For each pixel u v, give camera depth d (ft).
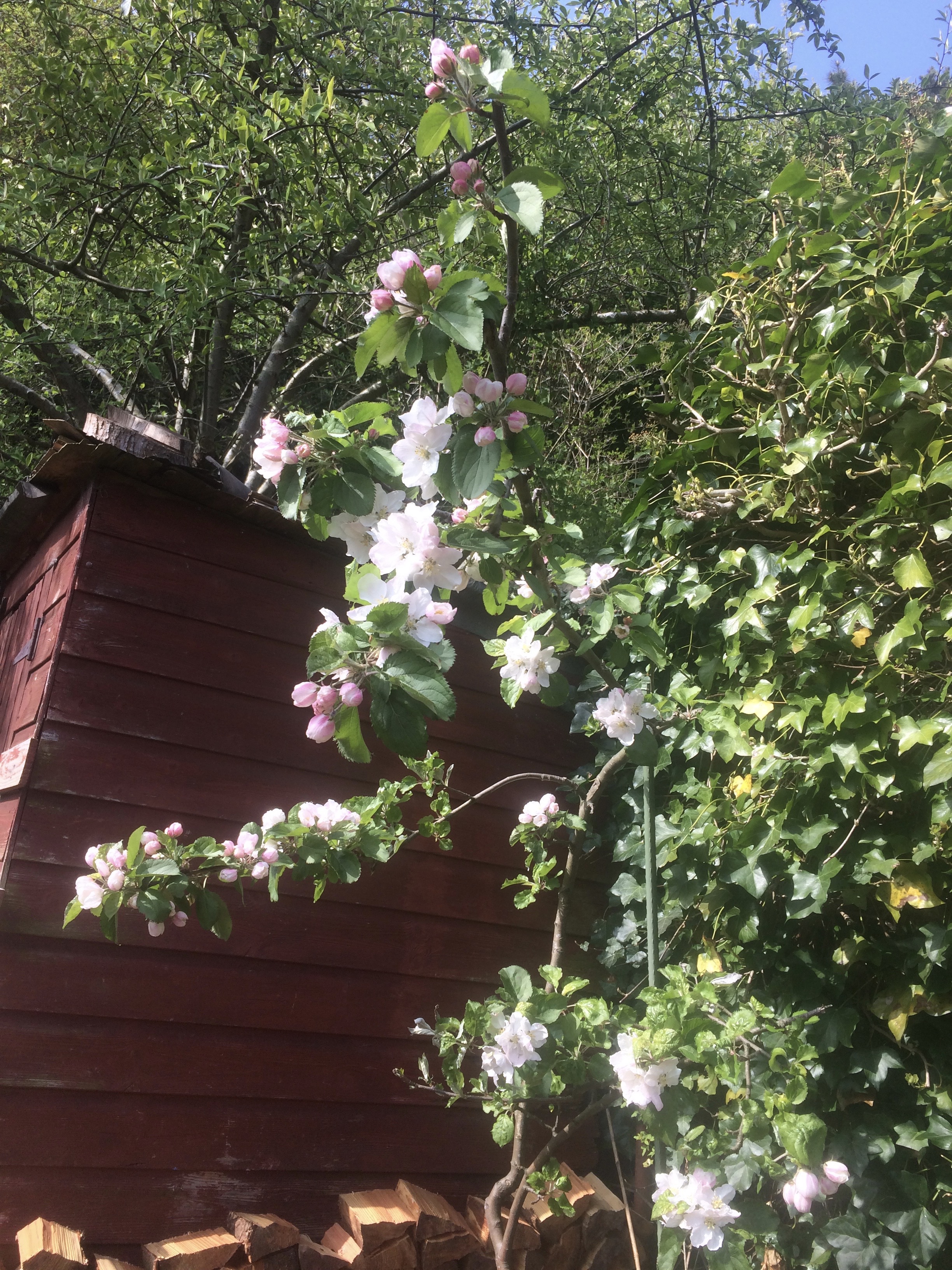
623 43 20.72
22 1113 7.19
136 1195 7.50
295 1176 8.30
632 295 21.86
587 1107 8.05
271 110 16.60
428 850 9.75
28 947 7.44
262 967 8.54
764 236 18.01
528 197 4.98
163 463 8.47
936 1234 7.00
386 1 19.71
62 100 18.63
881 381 8.43
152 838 6.82
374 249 18.52
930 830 7.32
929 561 7.94
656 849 9.07
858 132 18.19
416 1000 9.36
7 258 17.75
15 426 23.20
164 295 16.24
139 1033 7.80
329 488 5.30
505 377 5.43
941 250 8.64
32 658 9.85
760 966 8.30
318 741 4.66
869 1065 7.50
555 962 8.66
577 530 6.40
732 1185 6.27
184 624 8.80
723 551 9.31
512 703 6.88
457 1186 9.16
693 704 8.54
